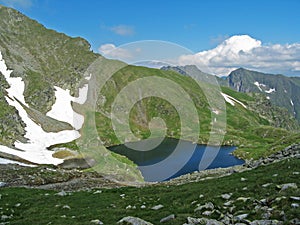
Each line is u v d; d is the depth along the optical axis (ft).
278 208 68.49
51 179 235.20
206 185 124.77
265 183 99.81
